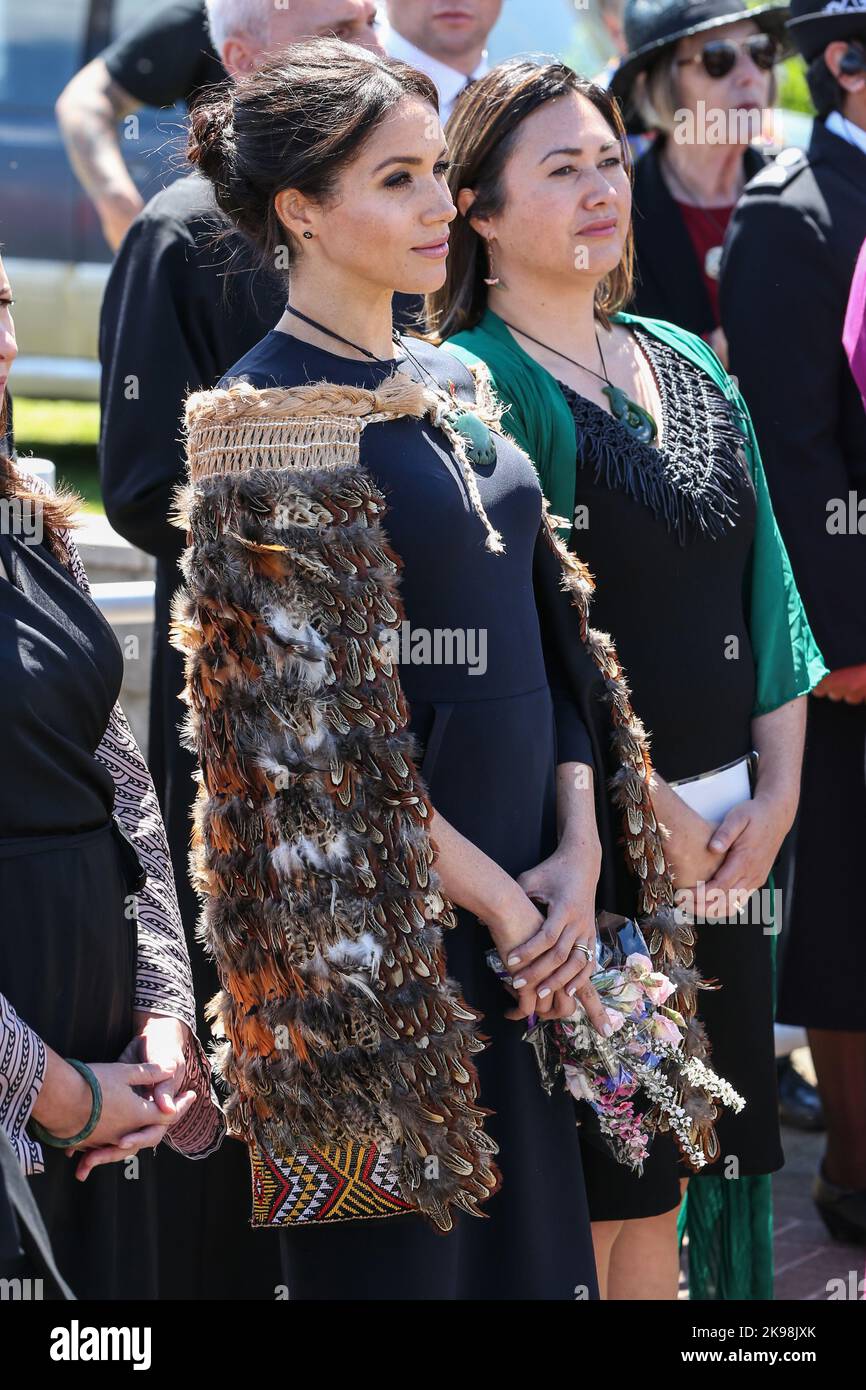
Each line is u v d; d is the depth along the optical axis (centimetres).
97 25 2391
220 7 864
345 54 633
